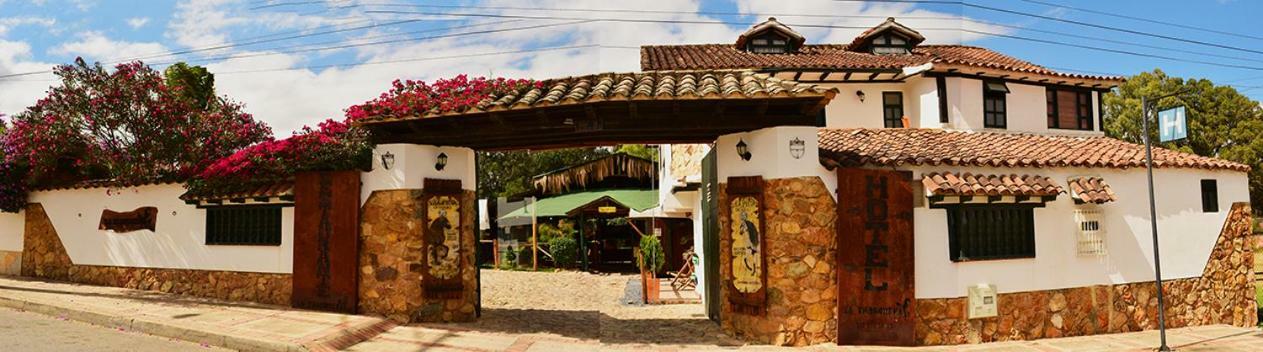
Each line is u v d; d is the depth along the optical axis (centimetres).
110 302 1113
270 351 843
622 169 2750
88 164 1399
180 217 1266
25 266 1472
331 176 1102
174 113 1436
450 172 1119
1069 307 1071
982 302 998
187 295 1229
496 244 2700
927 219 994
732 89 938
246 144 1540
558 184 2814
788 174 968
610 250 2875
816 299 964
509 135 1058
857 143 1159
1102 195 1062
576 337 1032
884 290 962
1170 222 1174
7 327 929
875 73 1489
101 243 1364
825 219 970
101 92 1364
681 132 1044
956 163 1002
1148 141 1009
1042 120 1550
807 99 927
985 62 1548
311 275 1100
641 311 1392
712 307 1218
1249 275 1238
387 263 1059
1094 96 1612
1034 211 1062
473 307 1148
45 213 1455
